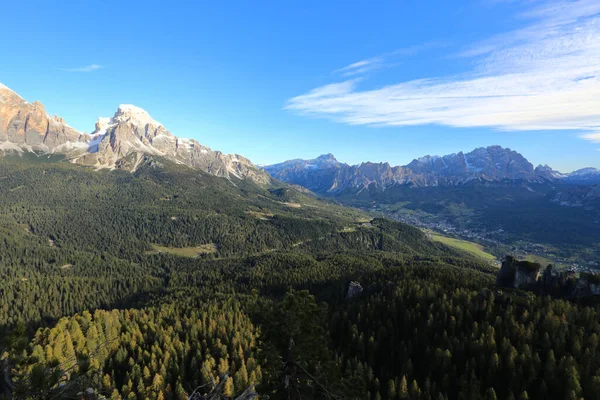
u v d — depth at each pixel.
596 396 71.00
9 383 14.16
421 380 91.62
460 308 108.50
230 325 125.62
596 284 111.81
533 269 128.38
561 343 86.56
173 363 102.12
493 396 76.69
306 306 34.72
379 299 131.12
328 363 33.78
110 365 100.75
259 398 29.17
